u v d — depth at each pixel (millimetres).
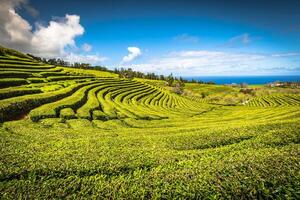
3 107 34406
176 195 11766
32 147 18297
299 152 16641
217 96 160125
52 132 25172
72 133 25219
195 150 19625
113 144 20328
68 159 15711
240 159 15547
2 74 60781
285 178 12734
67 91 56750
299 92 193625
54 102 44781
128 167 15281
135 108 59656
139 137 23031
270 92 191500
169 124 39312
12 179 13414
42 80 69312
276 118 36156
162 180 13039
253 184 12242
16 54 110812
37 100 43312
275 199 11633
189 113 67938
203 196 11625
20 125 27781
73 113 38594
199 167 14664
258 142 21016
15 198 11562
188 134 23734
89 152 17469
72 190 12414
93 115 42188
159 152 18219
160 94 113125
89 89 72875
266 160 14914
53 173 13977
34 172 13781
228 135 23000
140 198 11680
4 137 20688
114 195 11914
